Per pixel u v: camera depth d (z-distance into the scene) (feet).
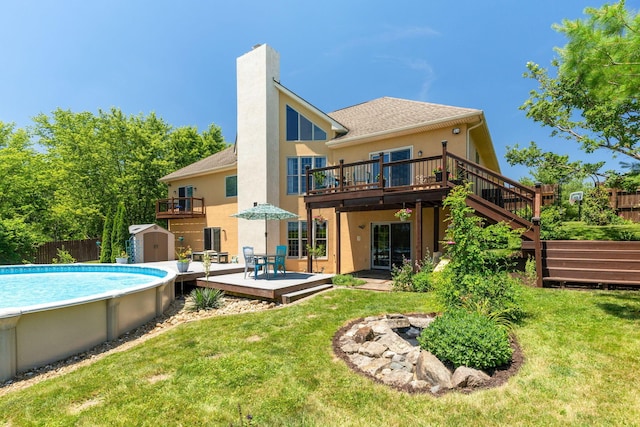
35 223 75.51
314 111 47.37
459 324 14.23
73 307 18.65
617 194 47.93
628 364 12.83
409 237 41.50
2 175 65.00
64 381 13.88
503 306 17.62
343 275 36.27
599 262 25.49
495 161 55.98
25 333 16.56
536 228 25.57
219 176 59.72
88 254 73.26
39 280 40.55
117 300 21.13
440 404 10.99
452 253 19.08
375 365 14.24
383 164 34.14
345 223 46.06
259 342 17.22
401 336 18.81
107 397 12.20
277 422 10.39
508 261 25.77
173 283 30.91
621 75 14.83
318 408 11.10
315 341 17.16
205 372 13.92
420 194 31.73
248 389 12.43
